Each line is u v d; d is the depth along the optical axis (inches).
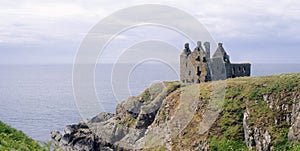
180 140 1764.3
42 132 2437.3
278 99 1948.8
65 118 2603.3
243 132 1913.1
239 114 2009.1
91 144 2069.4
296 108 1829.5
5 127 601.3
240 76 2672.2
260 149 1776.6
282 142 1722.4
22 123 2696.9
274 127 1817.2
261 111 1941.4
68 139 2234.3
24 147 497.0
